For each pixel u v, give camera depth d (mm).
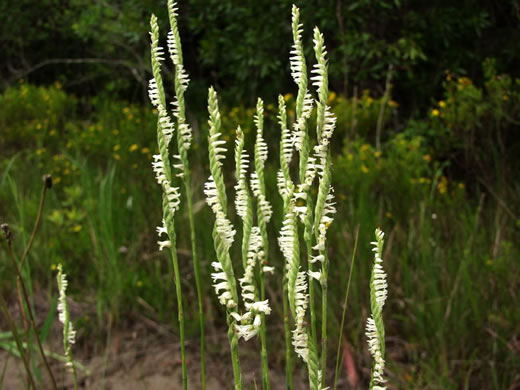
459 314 2941
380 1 5434
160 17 7031
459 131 4863
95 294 3695
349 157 4453
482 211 3998
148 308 3494
